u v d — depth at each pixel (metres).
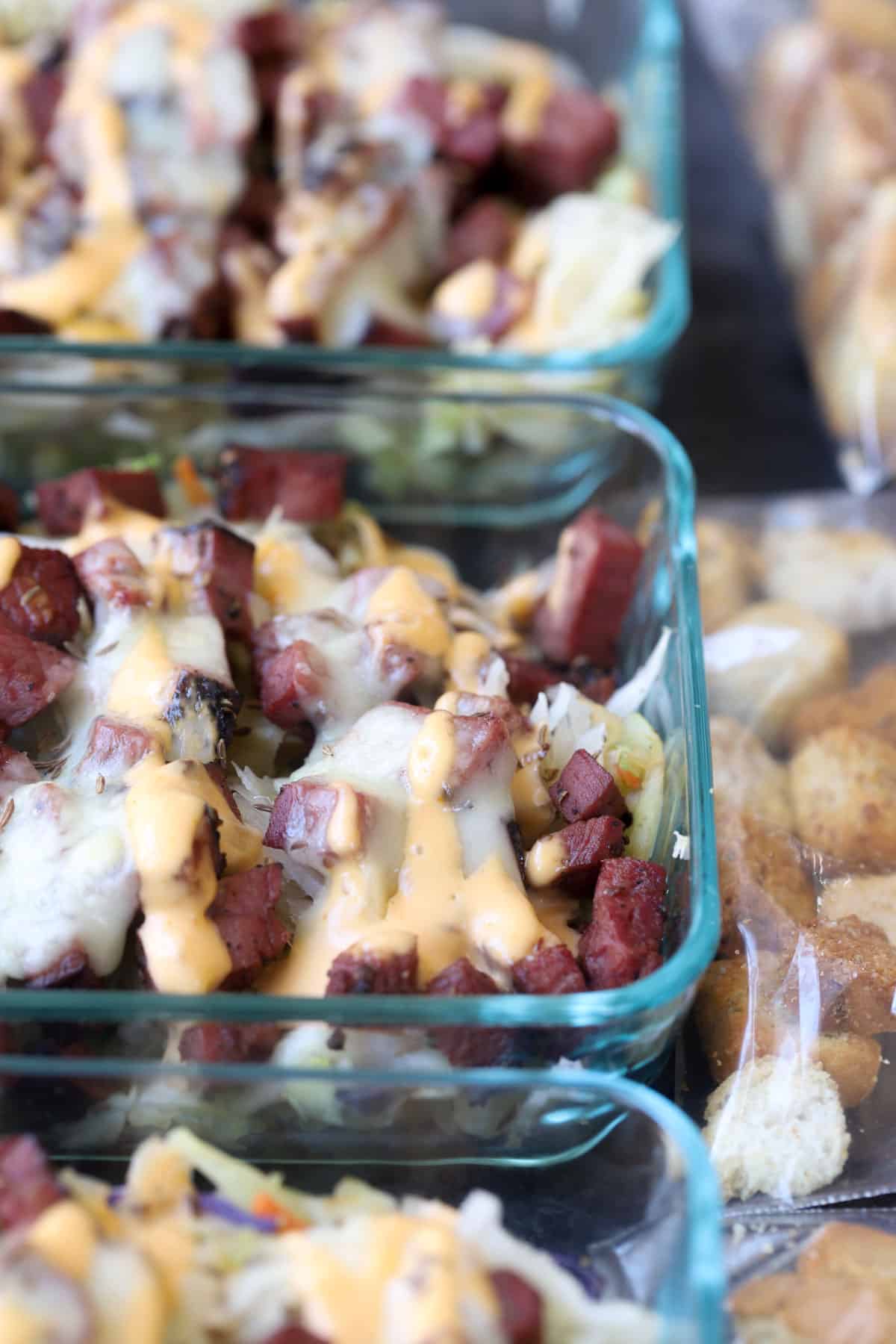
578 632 0.54
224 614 0.51
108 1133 0.46
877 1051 0.49
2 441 0.57
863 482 0.63
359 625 0.51
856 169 0.65
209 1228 0.44
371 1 0.68
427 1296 0.42
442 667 0.51
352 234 0.60
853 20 0.69
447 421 0.56
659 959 0.47
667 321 0.59
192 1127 0.47
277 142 0.64
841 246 0.65
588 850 0.48
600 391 0.58
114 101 0.62
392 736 0.49
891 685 0.54
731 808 0.52
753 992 0.49
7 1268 0.42
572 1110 0.46
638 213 0.62
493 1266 0.43
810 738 0.53
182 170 0.61
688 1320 0.43
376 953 0.46
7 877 0.47
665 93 0.65
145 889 0.46
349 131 0.62
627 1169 0.45
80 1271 0.42
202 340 0.61
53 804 0.47
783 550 0.57
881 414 0.62
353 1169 0.47
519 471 0.57
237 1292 0.43
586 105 0.64
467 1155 0.47
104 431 0.57
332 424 0.56
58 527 0.54
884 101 0.67
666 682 0.51
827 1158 0.48
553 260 0.61
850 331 0.63
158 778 0.47
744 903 0.50
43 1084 0.45
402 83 0.63
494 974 0.47
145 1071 0.45
